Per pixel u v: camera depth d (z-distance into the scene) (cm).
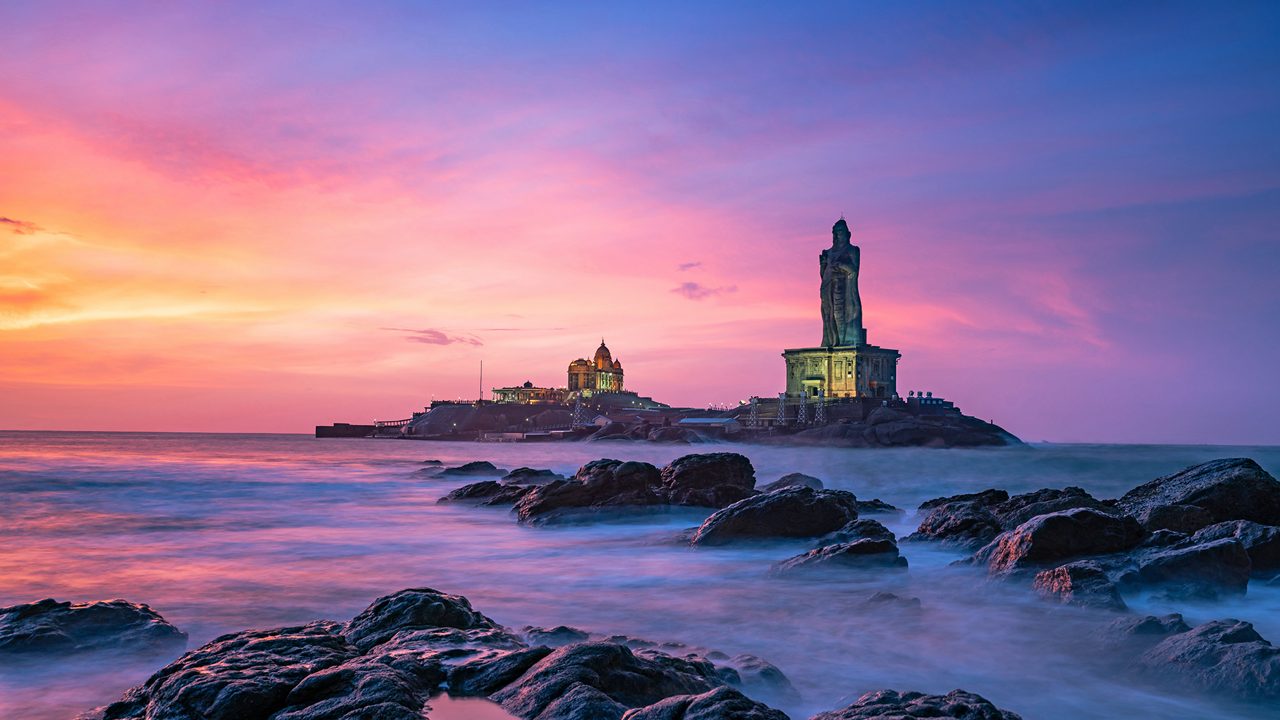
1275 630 1944
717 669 1466
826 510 3431
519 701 1152
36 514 4688
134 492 6241
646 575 2794
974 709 1102
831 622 2081
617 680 1207
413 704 1130
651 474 4628
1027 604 2158
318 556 3241
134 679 1598
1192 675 1502
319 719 1059
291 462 12006
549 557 3212
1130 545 2484
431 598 1606
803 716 1372
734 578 2728
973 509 3616
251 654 1277
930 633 1950
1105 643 1753
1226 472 3222
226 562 3078
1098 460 13200
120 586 2597
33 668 1636
